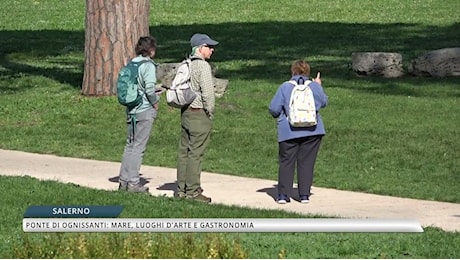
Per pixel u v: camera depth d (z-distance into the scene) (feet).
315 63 344.69
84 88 284.82
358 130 241.55
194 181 168.66
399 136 234.38
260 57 358.64
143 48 173.47
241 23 463.83
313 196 177.99
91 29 283.18
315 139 170.30
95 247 118.42
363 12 497.05
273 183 191.11
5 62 355.15
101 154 223.92
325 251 129.29
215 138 236.63
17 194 164.96
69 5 527.40
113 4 281.95
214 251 116.47
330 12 499.10
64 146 233.14
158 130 247.29
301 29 437.99
